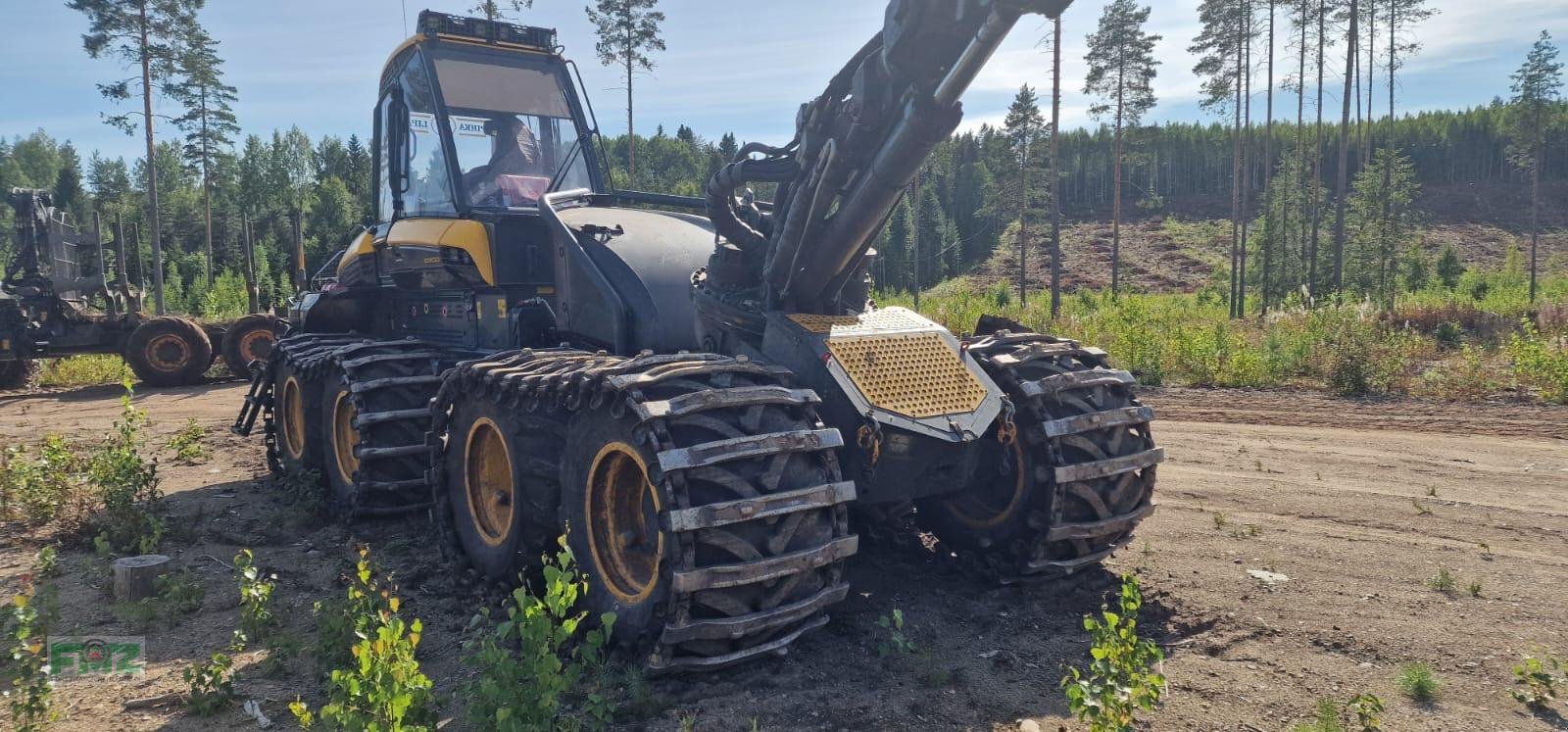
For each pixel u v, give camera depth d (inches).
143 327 630.5
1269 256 1694.1
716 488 138.8
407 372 247.1
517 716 117.4
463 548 200.8
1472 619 166.2
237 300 1446.9
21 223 631.8
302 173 4133.9
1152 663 151.9
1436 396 470.0
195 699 139.2
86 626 174.7
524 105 266.2
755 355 186.2
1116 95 1393.9
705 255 229.9
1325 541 217.5
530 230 240.4
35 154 4709.6
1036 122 1711.4
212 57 1348.4
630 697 138.6
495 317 244.4
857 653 158.4
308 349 288.5
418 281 270.8
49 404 548.7
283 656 154.0
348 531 242.1
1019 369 185.0
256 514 260.1
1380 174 1441.9
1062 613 176.2
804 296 187.0
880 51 159.6
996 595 186.2
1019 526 183.8
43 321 621.9
